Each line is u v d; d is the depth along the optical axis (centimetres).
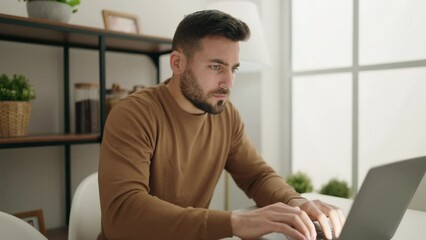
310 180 220
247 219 74
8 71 158
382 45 212
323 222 84
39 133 165
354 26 221
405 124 204
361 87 221
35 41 162
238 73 241
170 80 110
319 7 238
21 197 164
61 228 173
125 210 79
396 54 206
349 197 200
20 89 136
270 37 246
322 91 240
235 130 124
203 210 78
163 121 102
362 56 220
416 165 71
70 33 144
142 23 200
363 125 221
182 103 104
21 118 135
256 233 73
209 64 92
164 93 105
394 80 207
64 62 171
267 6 243
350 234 68
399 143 208
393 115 209
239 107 243
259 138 242
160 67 208
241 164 123
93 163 187
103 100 148
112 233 81
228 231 73
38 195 169
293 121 256
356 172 225
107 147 88
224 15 93
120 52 190
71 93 176
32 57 165
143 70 200
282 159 258
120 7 191
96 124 165
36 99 166
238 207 245
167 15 211
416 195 159
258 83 241
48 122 170
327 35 235
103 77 148
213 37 90
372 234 73
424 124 198
